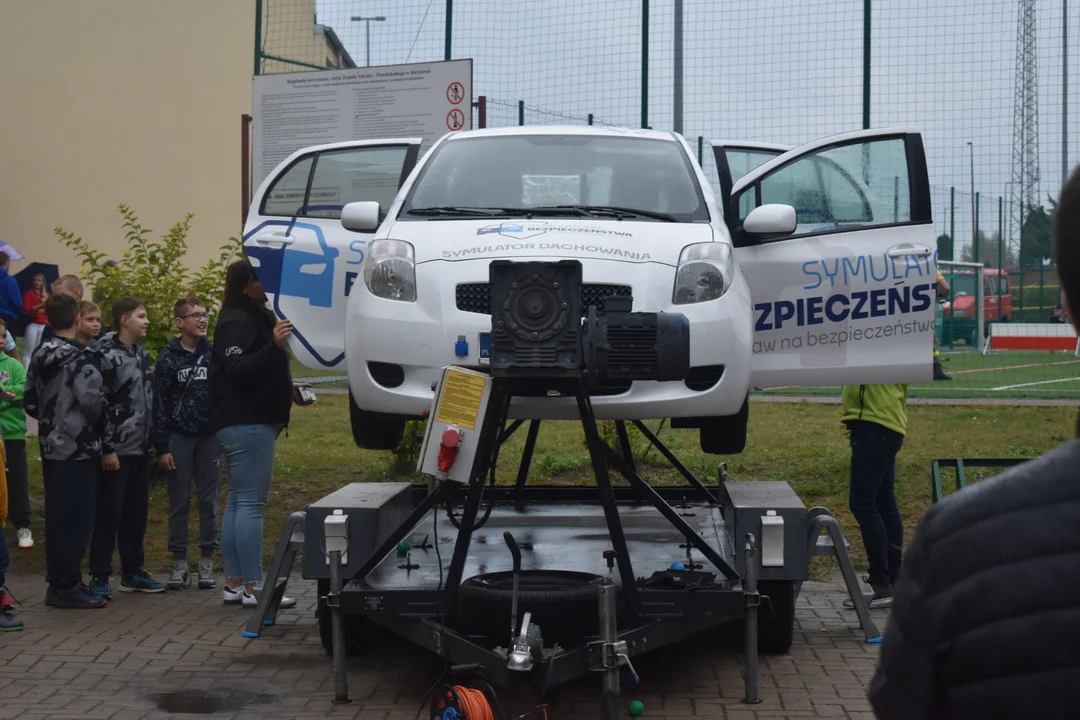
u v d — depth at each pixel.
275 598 5.78
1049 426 13.01
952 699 1.34
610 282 5.07
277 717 4.75
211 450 7.32
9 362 8.13
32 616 6.52
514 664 3.95
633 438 10.59
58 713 4.79
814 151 6.05
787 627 5.57
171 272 10.22
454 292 5.14
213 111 23.53
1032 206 20.16
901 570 1.48
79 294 8.88
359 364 5.34
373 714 4.78
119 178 22.91
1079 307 1.43
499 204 5.79
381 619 4.96
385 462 11.12
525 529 6.21
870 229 5.91
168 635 6.11
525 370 4.18
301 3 11.73
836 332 5.91
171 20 23.08
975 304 26.39
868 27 11.16
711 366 5.23
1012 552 1.30
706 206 5.75
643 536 5.98
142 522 7.20
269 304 6.36
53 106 22.50
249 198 10.66
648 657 5.66
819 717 4.71
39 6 22.36
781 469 10.42
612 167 6.00
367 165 6.62
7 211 22.48
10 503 8.20
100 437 6.71
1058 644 1.25
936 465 7.06
